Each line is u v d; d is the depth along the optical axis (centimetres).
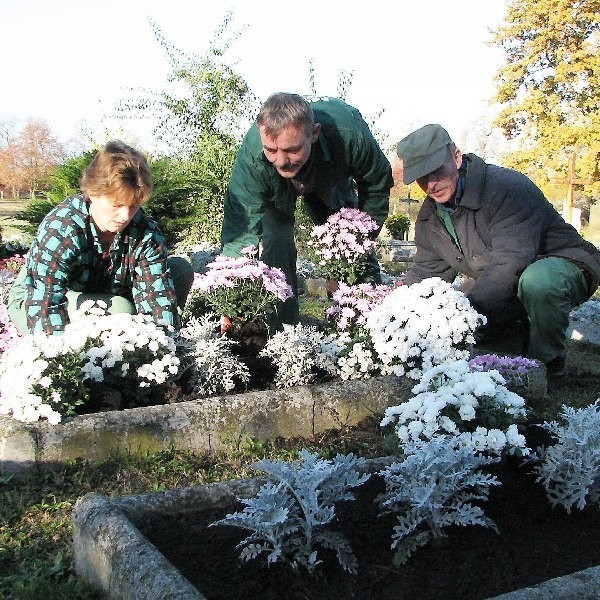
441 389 267
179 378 396
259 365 424
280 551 202
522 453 255
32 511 280
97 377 338
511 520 242
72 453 313
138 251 386
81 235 361
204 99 1053
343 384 376
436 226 450
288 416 355
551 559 217
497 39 2627
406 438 260
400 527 219
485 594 199
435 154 402
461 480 237
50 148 4344
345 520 236
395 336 377
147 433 326
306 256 1038
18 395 313
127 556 198
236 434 343
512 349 465
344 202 558
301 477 214
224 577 204
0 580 234
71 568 239
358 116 475
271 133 392
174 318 400
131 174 335
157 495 238
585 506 252
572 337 663
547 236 440
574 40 2492
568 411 261
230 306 437
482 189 418
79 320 353
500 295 421
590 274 435
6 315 459
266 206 473
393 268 1368
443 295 379
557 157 2388
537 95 2489
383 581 205
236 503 241
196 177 962
